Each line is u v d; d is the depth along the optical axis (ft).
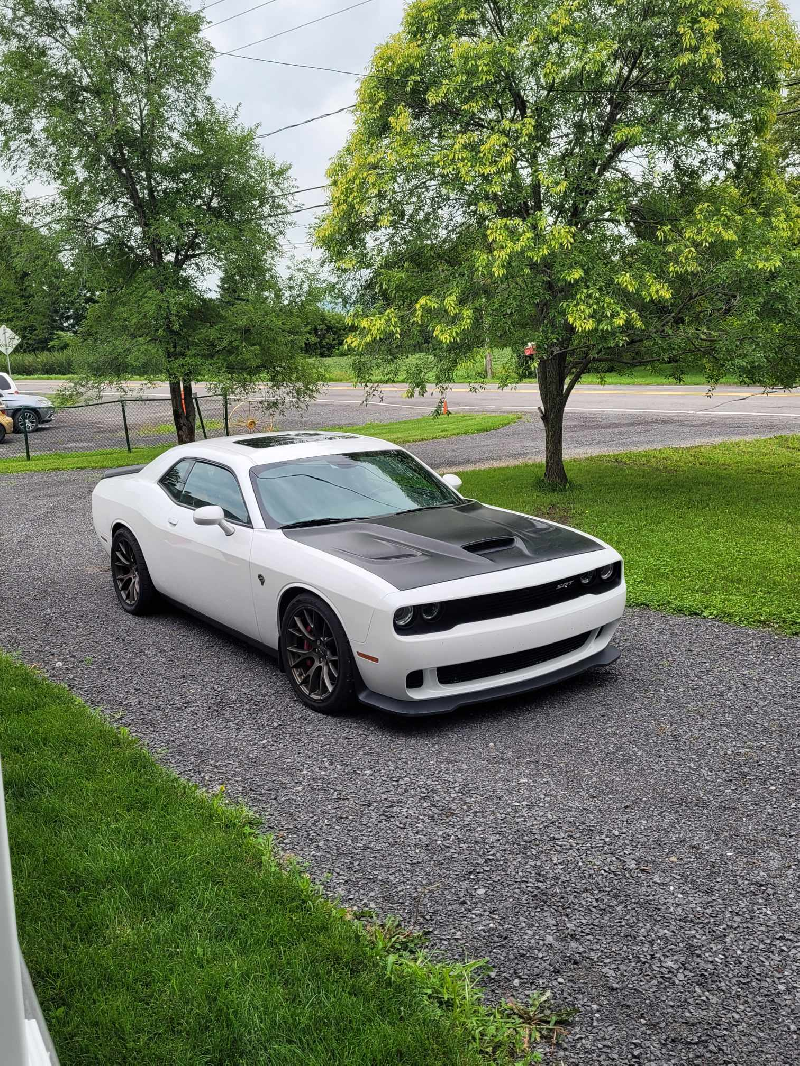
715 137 32.07
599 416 79.36
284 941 8.61
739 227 32.07
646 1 30.89
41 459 63.26
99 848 10.25
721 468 44.83
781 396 92.07
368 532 16.33
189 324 53.72
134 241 52.13
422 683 14.28
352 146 34.60
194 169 51.29
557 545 16.34
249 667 17.81
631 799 11.95
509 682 14.94
